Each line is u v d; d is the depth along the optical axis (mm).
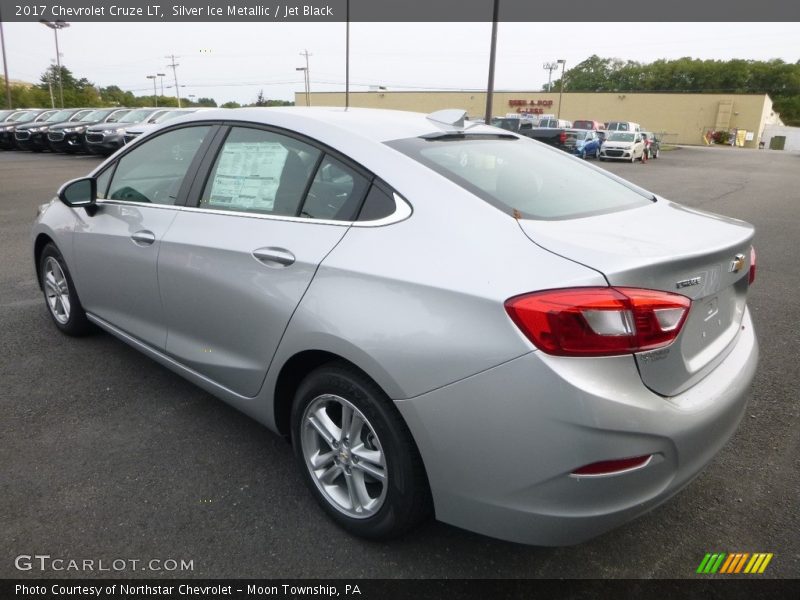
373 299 2150
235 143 2957
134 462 2871
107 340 4270
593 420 1794
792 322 5102
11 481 2695
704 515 2615
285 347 2445
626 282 1839
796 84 103812
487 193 2295
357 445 2354
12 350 4066
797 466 2982
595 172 3027
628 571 2291
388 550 2369
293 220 2555
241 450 3000
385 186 2348
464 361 1930
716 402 2102
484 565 2303
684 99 63406
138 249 3199
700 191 15484
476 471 1979
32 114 25594
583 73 121688
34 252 4344
